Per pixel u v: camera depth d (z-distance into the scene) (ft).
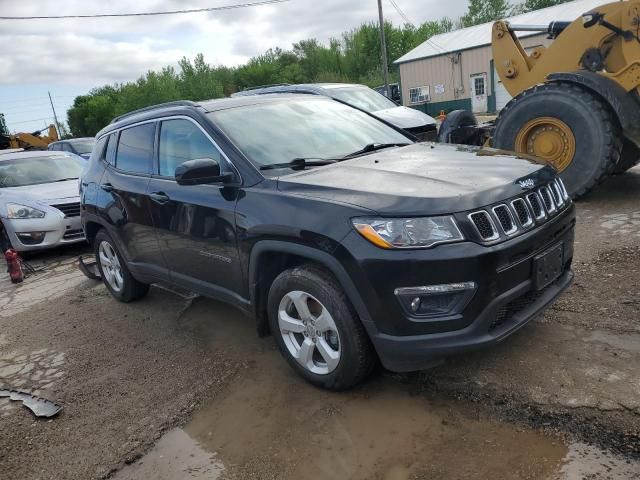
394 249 9.00
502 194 9.64
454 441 8.99
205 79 182.19
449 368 10.92
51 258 27.43
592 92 20.40
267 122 13.33
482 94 91.50
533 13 84.07
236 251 11.64
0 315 19.35
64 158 32.35
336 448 9.28
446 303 9.11
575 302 12.87
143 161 15.24
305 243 10.06
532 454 8.43
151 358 13.82
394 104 36.68
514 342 11.50
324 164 11.94
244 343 13.87
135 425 10.94
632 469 7.86
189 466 9.50
